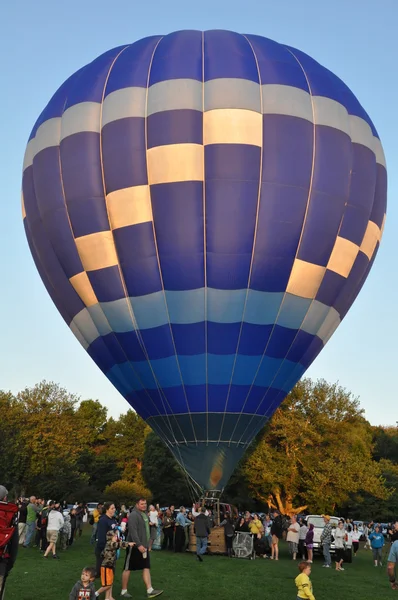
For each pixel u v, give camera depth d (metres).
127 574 10.71
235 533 18.56
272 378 18.97
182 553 18.42
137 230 18.31
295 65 20.25
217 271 18.03
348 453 38.50
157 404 18.86
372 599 12.10
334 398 39.03
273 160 18.34
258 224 18.17
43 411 50.38
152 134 18.45
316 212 18.72
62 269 19.78
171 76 19.09
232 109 18.41
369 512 48.03
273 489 37.59
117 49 21.39
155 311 18.38
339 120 19.77
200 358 18.27
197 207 18.05
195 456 18.50
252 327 18.39
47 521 17.11
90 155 19.09
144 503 10.96
